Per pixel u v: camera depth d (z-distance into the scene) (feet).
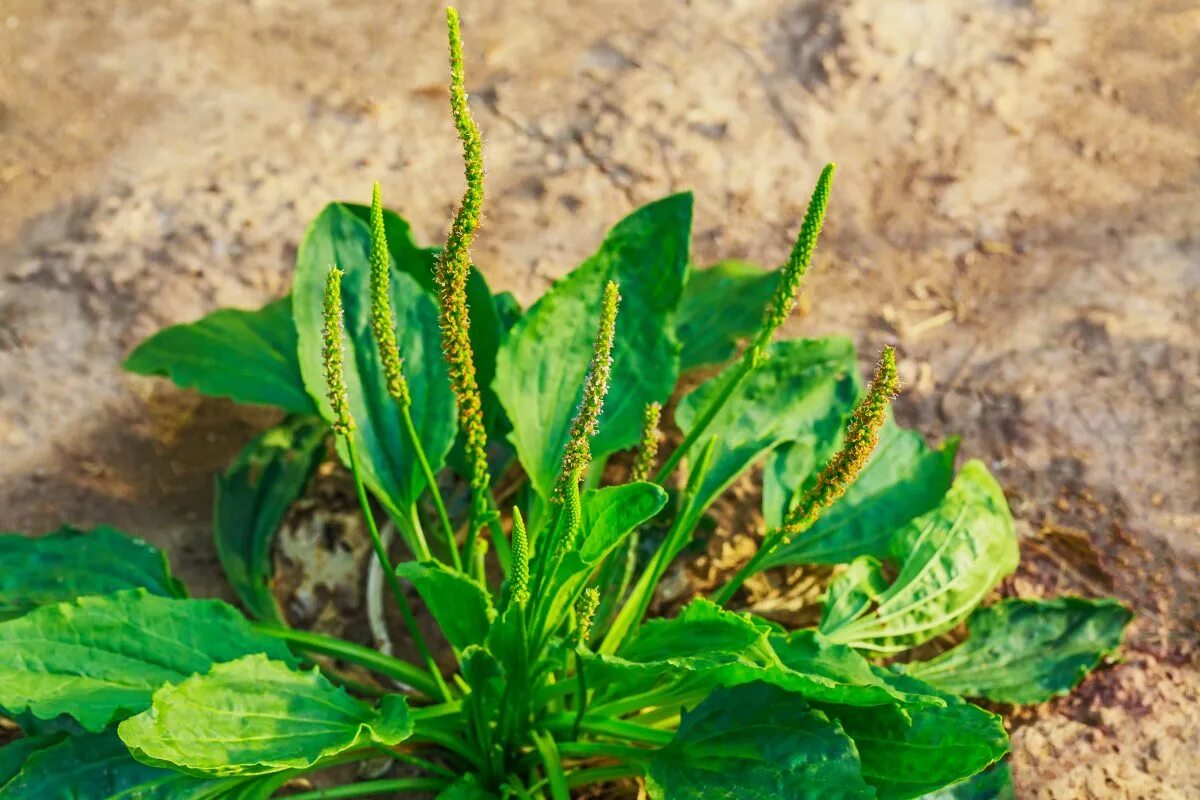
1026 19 4.03
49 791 2.96
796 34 4.00
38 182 3.82
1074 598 3.21
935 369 3.55
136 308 3.63
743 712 2.95
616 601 3.24
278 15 4.16
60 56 4.04
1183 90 3.92
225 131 3.89
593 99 3.90
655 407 2.97
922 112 3.90
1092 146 3.84
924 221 3.75
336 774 3.20
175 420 3.55
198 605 3.05
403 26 4.10
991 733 2.92
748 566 3.07
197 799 2.97
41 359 3.59
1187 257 3.66
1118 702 3.20
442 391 3.20
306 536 3.38
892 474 3.25
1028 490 3.41
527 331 3.16
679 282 3.18
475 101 3.92
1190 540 3.34
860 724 2.97
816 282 3.67
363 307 3.21
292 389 3.34
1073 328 3.58
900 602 3.17
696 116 3.87
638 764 3.06
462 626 3.00
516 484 3.44
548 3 4.15
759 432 3.24
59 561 3.20
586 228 3.74
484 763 3.09
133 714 2.94
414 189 3.80
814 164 3.83
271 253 3.69
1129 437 3.45
